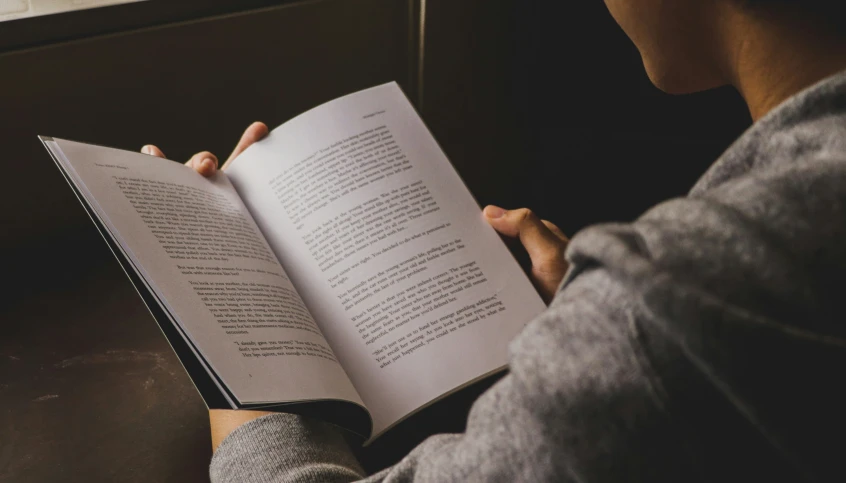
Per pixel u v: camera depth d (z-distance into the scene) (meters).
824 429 0.27
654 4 0.42
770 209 0.29
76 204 0.98
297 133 0.78
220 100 1.09
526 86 1.44
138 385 0.75
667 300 0.27
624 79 1.45
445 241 0.71
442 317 0.66
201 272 0.61
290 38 1.12
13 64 0.88
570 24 1.39
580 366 0.30
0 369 0.76
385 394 0.63
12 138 0.91
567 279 0.34
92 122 0.98
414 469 0.43
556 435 0.30
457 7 1.27
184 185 0.70
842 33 0.36
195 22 1.01
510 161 1.50
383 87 0.81
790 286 0.27
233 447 0.59
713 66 0.44
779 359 0.26
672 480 0.29
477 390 0.81
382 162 0.75
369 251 0.70
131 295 0.88
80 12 0.91
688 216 0.29
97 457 0.67
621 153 1.54
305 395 0.57
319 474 0.56
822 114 0.32
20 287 0.88
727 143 1.50
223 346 0.56
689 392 0.28
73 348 0.79
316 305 0.68
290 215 0.73
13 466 0.66
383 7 1.20
